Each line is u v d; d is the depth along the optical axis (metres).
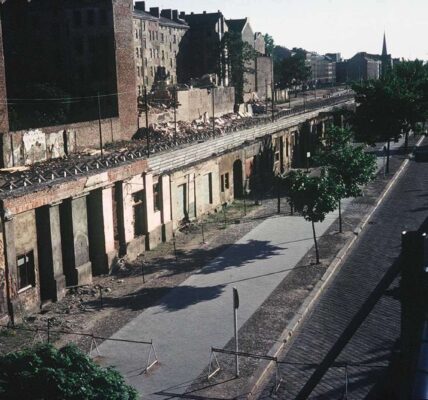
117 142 53.75
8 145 38.22
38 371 10.26
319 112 66.56
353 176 31.61
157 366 17.64
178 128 62.12
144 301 23.44
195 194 36.38
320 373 5.93
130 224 29.23
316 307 22.19
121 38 58.44
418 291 5.36
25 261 22.45
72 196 24.41
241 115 81.06
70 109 60.59
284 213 38.31
